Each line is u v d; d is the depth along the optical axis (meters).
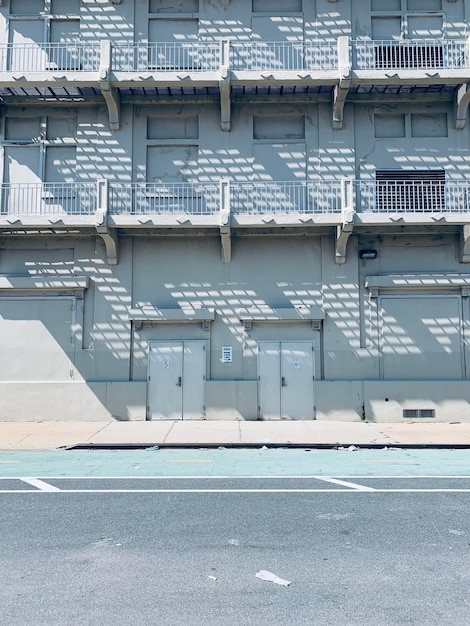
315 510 7.05
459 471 9.53
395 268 16.19
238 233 16.02
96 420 15.59
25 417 15.60
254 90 16.20
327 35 16.70
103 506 7.25
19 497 7.72
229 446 12.17
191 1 16.95
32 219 15.07
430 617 4.20
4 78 15.27
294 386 15.88
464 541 5.88
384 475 9.20
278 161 16.42
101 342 15.96
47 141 16.39
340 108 16.09
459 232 16.05
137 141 16.50
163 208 16.23
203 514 6.88
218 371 15.98
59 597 4.55
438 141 16.38
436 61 16.69
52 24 16.91
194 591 4.66
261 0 16.91
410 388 15.61
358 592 4.64
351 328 15.98
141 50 16.58
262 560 5.34
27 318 16.09
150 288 16.17
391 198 16.17
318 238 16.30
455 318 16.05
